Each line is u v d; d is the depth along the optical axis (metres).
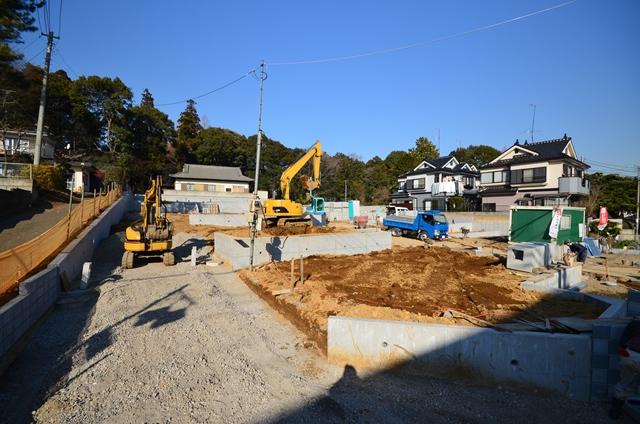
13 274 7.59
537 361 5.03
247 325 7.51
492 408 4.68
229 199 38.62
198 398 4.82
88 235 13.60
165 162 48.72
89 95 41.44
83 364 5.64
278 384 5.21
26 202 20.00
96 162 39.78
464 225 27.70
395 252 16.48
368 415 4.50
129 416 4.40
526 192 32.53
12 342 5.96
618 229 27.83
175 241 17.88
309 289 9.27
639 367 4.48
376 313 6.84
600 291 11.09
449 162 41.62
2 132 29.00
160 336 6.83
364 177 54.69
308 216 21.05
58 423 4.20
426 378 5.36
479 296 9.09
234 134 62.94
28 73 33.59
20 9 20.58
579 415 4.57
